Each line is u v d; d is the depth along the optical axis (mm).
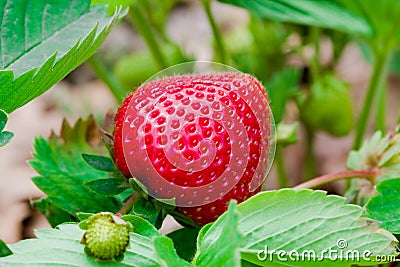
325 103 417
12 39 296
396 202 288
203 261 257
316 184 305
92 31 277
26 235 534
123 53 713
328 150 579
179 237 294
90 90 665
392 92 624
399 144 306
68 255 261
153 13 434
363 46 465
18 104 278
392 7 369
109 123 308
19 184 578
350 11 371
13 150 612
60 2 301
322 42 573
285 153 559
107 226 260
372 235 272
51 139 331
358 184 309
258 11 355
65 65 278
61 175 321
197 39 707
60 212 316
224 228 251
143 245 264
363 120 406
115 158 283
